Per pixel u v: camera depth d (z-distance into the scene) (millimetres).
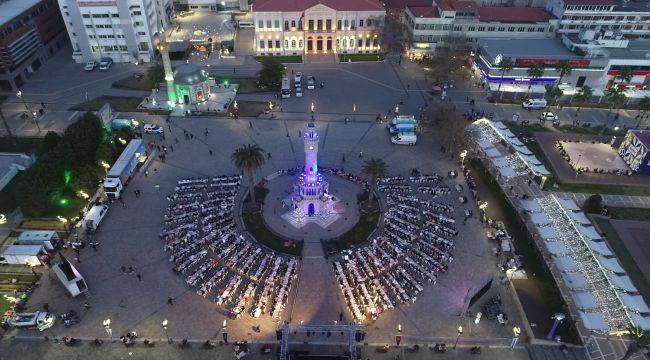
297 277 92312
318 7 180000
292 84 168000
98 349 78875
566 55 163250
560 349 80688
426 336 82312
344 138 137625
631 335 71062
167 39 194125
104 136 126625
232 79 170125
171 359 77688
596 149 135250
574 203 106000
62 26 192375
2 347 78750
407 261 95312
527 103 155625
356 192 115562
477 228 104812
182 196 111438
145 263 94500
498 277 93312
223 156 128250
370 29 187125
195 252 96625
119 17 171000
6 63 154500
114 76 170750
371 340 81312
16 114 145875
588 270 88625
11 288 89125
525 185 120062
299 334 81875
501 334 83125
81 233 101438
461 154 124875
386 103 157250
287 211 108938
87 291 87750
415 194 115188
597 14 181750
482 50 172000
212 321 83750
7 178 116750
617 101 143750
